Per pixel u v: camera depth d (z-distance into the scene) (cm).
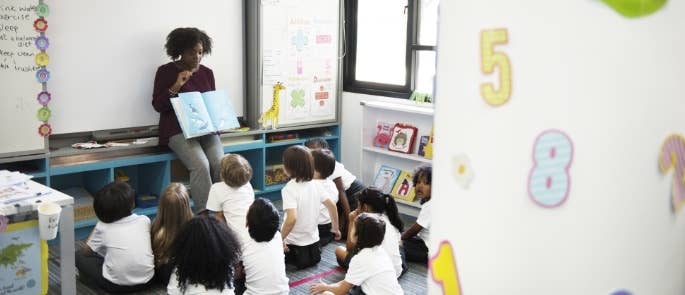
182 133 401
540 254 89
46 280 242
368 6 497
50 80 368
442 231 104
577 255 85
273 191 477
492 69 90
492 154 92
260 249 267
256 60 451
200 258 232
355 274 265
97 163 374
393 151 457
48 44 351
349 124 509
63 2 367
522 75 87
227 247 238
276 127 467
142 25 401
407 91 476
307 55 478
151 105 413
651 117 80
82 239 379
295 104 477
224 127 420
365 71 508
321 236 371
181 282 236
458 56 96
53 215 228
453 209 101
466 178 97
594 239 83
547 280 88
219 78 446
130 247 293
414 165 455
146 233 301
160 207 302
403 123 461
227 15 443
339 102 507
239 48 453
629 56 78
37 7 344
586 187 83
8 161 344
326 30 487
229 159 333
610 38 79
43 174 355
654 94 80
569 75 82
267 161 497
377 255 266
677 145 84
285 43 462
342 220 387
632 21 78
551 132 85
